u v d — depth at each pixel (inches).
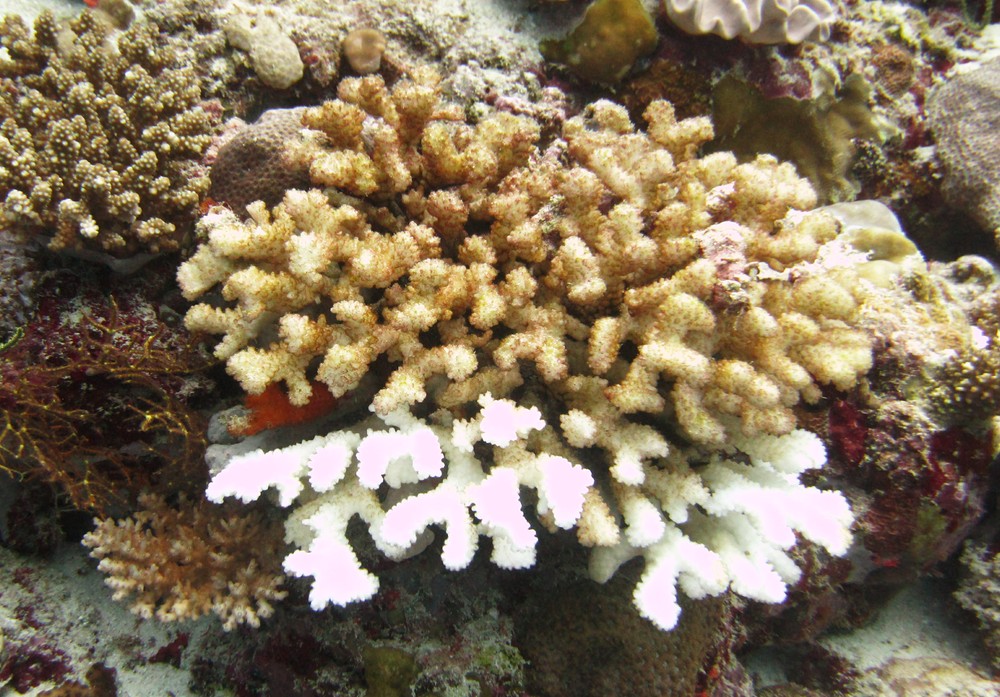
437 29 13.5
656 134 11.8
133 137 10.6
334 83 13.5
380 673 11.5
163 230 10.3
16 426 10.6
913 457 12.7
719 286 9.7
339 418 10.9
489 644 11.7
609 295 10.5
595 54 13.7
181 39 13.0
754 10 13.3
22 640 11.6
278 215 10.0
